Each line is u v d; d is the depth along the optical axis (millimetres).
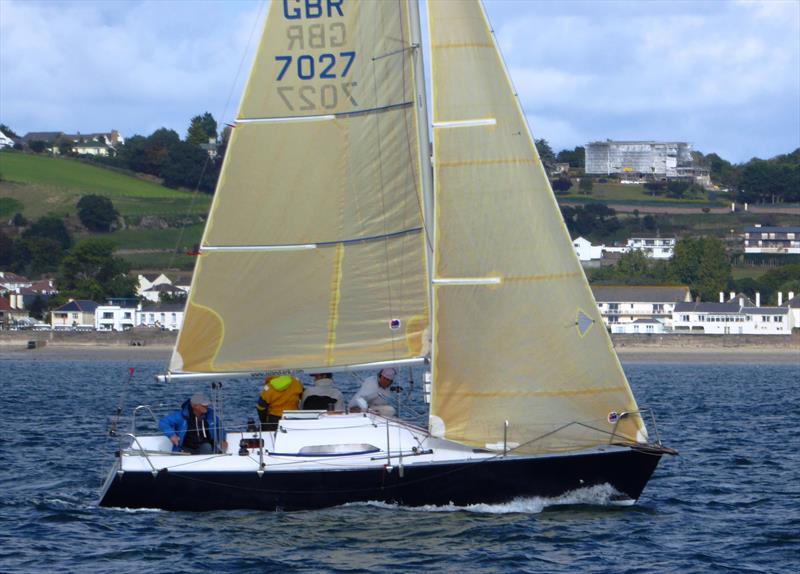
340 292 75688
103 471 100188
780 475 99938
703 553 67625
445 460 72812
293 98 75500
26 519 75938
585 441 73812
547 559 65188
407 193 75062
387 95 75000
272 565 63719
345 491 73125
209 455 74000
